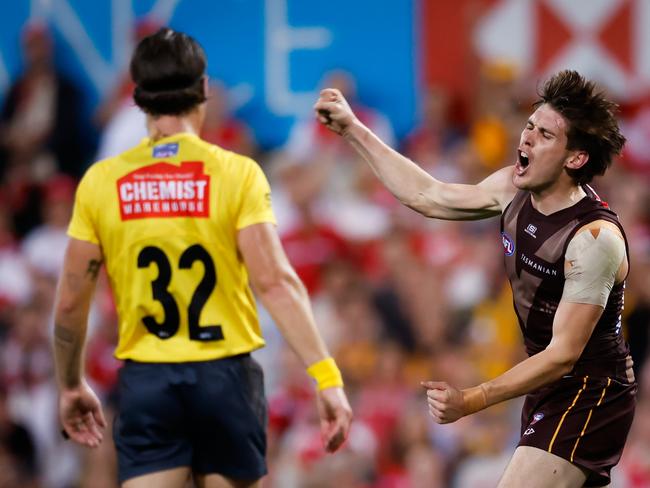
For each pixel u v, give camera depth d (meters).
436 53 41.16
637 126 40.44
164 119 15.20
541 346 15.05
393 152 16.00
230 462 15.16
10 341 34.59
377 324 33.06
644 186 36.91
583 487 15.22
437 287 33.62
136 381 15.07
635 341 31.36
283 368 31.44
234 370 14.99
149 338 15.09
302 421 30.22
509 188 15.32
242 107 41.59
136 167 15.06
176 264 14.88
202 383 14.90
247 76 41.62
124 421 15.15
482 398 13.67
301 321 14.83
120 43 42.50
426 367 32.34
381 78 41.38
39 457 33.06
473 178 37.59
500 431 29.50
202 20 41.81
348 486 28.94
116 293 15.23
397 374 31.36
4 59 43.41
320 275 34.94
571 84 14.38
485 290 33.62
